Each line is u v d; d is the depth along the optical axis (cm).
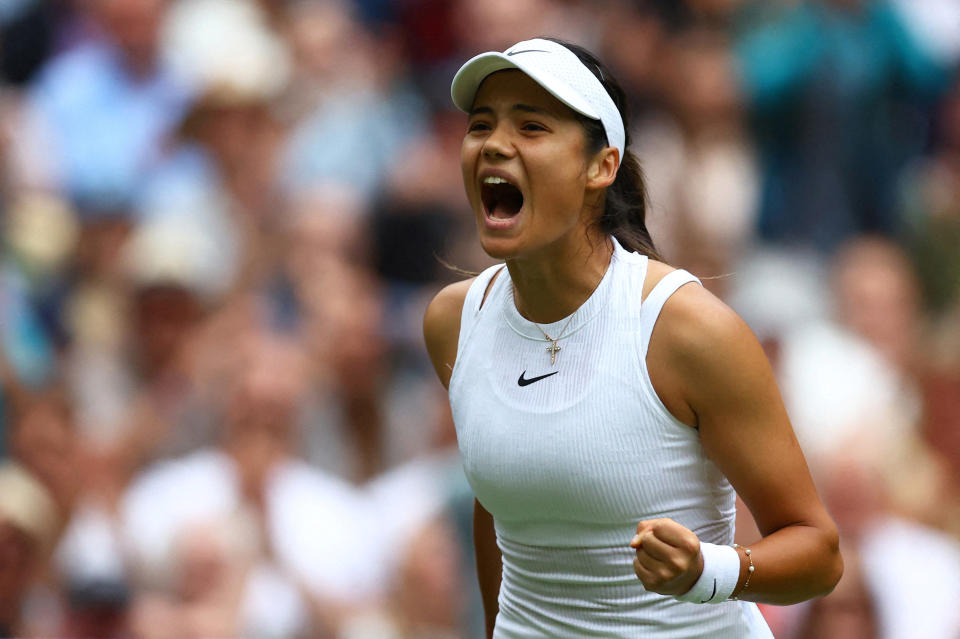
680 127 3117
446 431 2250
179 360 2352
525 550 1129
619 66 3173
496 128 1055
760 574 1022
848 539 2034
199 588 1998
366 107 3142
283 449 2133
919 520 2322
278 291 2669
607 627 1112
